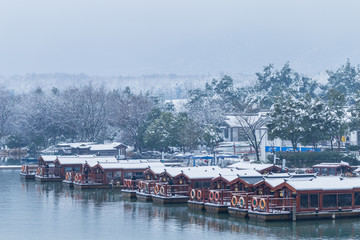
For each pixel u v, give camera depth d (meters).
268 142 163.62
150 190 95.94
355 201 76.44
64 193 105.50
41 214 83.00
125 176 112.69
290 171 120.75
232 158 156.75
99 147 183.12
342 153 134.50
